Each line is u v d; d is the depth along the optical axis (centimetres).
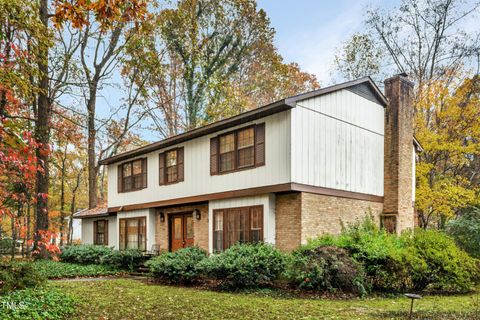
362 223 1438
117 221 2217
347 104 1553
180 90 3209
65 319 721
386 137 1722
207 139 1641
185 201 1723
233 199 1507
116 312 801
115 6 723
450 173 2462
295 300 983
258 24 3180
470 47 2388
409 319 714
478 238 1519
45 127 1706
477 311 797
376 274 1129
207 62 3128
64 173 3006
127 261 1766
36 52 1154
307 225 1326
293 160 1300
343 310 838
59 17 734
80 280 1443
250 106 3222
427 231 1315
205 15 3103
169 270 1294
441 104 2308
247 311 826
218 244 1555
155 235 1984
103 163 2311
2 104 773
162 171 1889
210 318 758
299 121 1340
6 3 959
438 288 1205
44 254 1884
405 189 1692
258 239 1395
